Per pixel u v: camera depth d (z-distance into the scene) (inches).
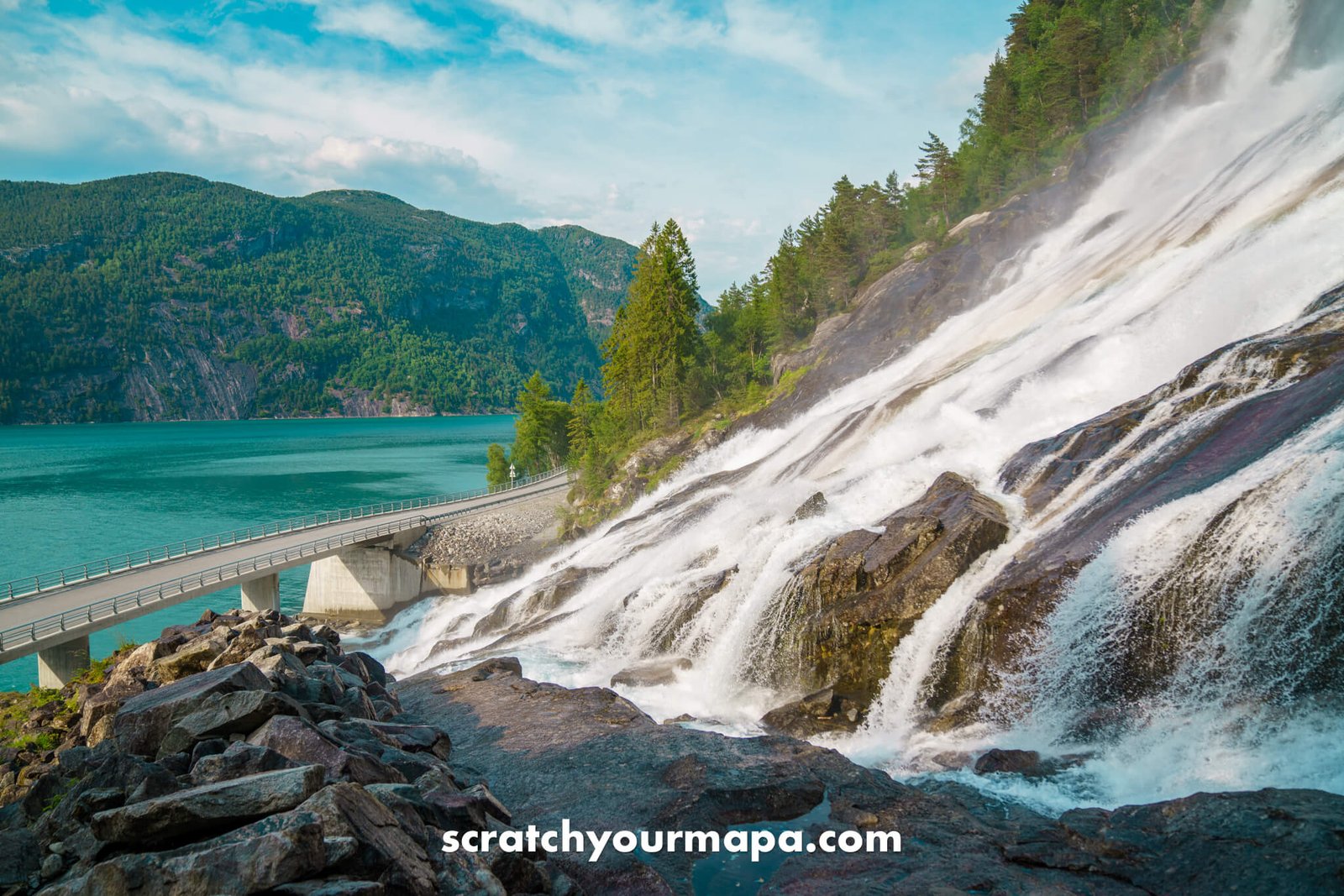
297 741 631.8
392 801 560.7
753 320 4559.5
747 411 3609.7
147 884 443.5
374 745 740.7
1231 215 2009.1
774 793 791.1
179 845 504.7
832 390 3073.3
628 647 1579.7
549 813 781.9
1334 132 1977.1
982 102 5300.2
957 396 1991.9
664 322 4453.7
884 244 4675.2
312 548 2997.0
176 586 2413.9
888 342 3198.8
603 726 1002.7
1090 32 4384.8
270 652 941.8
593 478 4001.0
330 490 6688.0
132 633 2967.5
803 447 2431.1
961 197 4493.1
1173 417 1269.7
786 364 3730.3
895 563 1239.5
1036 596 1042.1
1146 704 919.7
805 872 665.6
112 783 578.6
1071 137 4138.8
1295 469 914.1
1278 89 2888.8
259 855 441.4
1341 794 698.8
